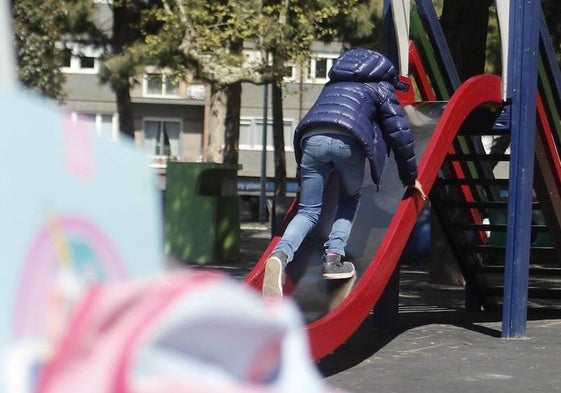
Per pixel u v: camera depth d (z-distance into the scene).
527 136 11.66
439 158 10.40
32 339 1.26
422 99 13.56
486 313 14.82
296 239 9.20
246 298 1.35
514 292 11.83
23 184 1.32
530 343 11.57
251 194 79.31
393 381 9.10
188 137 78.62
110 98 75.00
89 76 74.75
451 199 14.40
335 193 10.72
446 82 13.61
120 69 29.88
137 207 1.53
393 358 10.48
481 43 19.84
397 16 12.63
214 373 1.28
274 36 25.00
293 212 10.17
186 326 1.27
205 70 26.08
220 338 1.31
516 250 11.79
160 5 29.98
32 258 1.32
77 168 1.41
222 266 24.23
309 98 77.62
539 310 14.59
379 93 9.51
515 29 11.68
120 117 36.31
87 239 1.42
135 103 78.50
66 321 1.25
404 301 16.84
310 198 9.46
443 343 11.55
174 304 1.24
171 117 78.69
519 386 8.88
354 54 9.70
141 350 1.21
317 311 9.02
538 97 12.73
